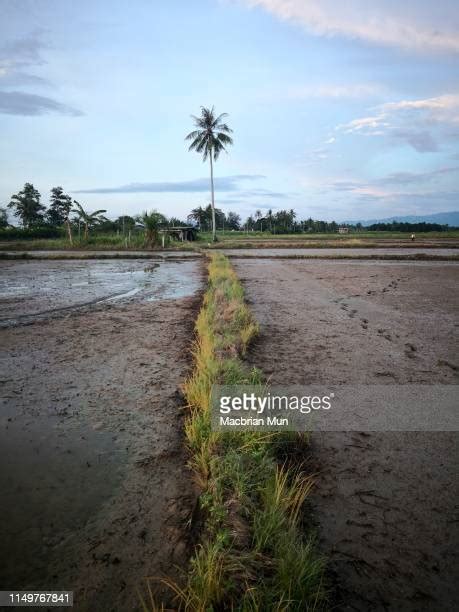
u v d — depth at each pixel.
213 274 13.33
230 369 4.25
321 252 27.14
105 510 2.38
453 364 4.92
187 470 2.78
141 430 3.32
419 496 2.48
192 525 2.25
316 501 2.43
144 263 19.83
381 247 31.94
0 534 2.19
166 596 1.82
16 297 9.82
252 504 2.29
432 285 12.09
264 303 9.14
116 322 7.15
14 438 3.18
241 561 1.91
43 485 2.61
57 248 30.92
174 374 4.56
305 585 1.78
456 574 1.93
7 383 4.28
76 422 3.45
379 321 7.30
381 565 1.97
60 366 4.81
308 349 5.53
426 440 3.14
